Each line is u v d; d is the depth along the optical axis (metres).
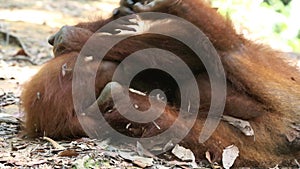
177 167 6.50
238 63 7.10
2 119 8.05
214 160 6.81
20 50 13.12
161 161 6.64
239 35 7.41
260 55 7.56
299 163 7.18
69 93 6.82
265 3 17.89
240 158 6.93
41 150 6.62
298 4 17.17
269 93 7.11
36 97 7.02
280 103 7.13
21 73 11.52
